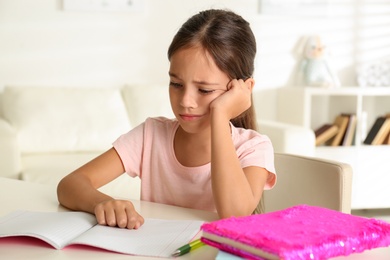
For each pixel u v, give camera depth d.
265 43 3.88
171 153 1.25
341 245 0.68
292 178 1.27
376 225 0.74
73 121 3.06
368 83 4.00
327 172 1.18
